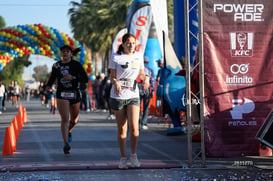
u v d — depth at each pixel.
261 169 6.71
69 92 8.41
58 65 8.45
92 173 6.45
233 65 6.95
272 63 6.97
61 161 7.50
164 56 11.47
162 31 12.26
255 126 7.00
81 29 41.69
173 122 11.55
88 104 24.62
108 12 35.53
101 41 38.47
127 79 6.75
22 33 25.09
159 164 7.08
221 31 6.90
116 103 6.71
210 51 6.91
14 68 65.56
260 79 6.99
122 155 6.80
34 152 8.64
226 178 6.09
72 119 8.94
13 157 8.02
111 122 16.16
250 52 6.95
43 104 39.31
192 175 6.30
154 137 11.23
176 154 8.31
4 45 25.55
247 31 6.93
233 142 6.98
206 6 6.86
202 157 6.90
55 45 26.47
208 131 6.95
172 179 6.02
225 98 6.96
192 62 11.72
